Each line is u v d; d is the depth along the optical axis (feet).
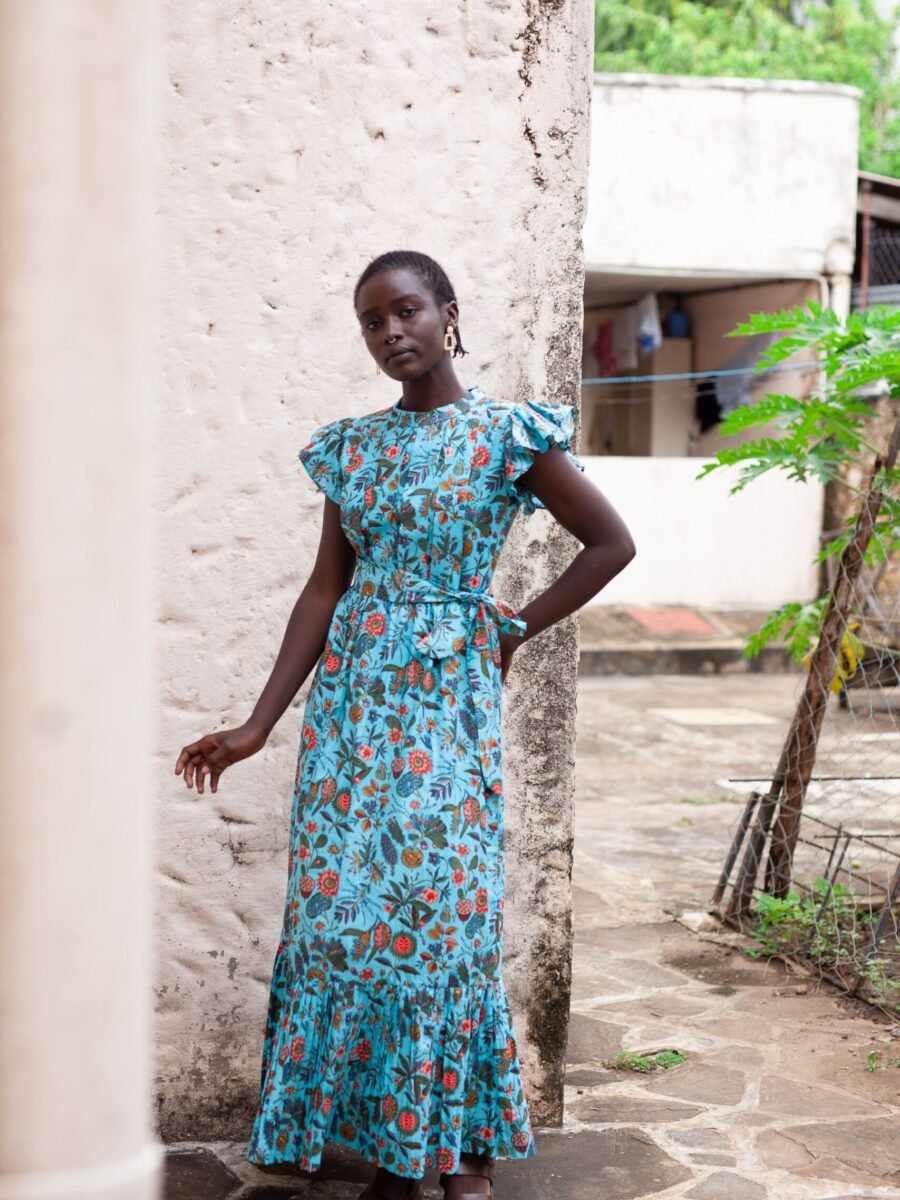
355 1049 7.73
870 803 19.74
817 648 13.83
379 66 9.00
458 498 7.61
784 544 39.42
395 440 7.81
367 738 7.63
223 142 8.87
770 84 38.14
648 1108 9.66
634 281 40.55
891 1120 9.49
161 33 8.73
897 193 40.40
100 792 3.77
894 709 29.40
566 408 7.82
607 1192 8.35
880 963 12.12
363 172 9.05
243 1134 9.21
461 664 7.66
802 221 38.86
